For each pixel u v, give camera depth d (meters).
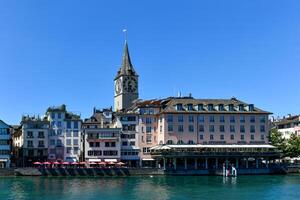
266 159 166.75
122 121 176.25
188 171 156.88
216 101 180.12
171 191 104.44
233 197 94.25
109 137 172.50
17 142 186.25
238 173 159.25
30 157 170.50
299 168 162.38
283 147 179.50
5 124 169.12
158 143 175.75
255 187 113.19
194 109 174.50
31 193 100.44
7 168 149.62
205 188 111.00
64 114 175.25
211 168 159.38
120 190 106.50
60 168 151.88
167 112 171.12
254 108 179.00
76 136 175.25
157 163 168.00
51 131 173.75
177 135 171.38
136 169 154.75
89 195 97.12
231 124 174.88
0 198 92.06
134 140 175.88
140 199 91.12
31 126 171.88
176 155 160.25
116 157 172.12
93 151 171.38
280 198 93.19
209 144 171.88
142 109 177.62
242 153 164.25
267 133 176.75
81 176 150.88
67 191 104.38
